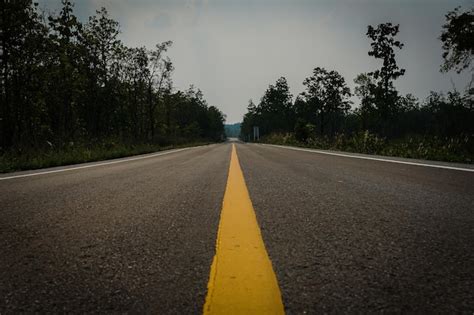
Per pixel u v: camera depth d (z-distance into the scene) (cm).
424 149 1069
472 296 94
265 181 393
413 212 213
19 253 139
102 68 3322
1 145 1881
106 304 92
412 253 131
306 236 157
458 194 288
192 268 118
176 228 178
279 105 9919
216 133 14200
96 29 3164
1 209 243
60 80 2447
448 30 2623
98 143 1922
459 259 124
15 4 1847
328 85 6116
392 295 94
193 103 9050
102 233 170
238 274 107
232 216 203
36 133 2166
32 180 475
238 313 82
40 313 88
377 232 164
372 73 4478
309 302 90
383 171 520
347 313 84
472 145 1014
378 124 4934
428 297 93
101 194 312
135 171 591
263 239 152
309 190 316
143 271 116
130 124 4206
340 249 137
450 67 2681
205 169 605
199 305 90
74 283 107
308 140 3081
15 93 2031
